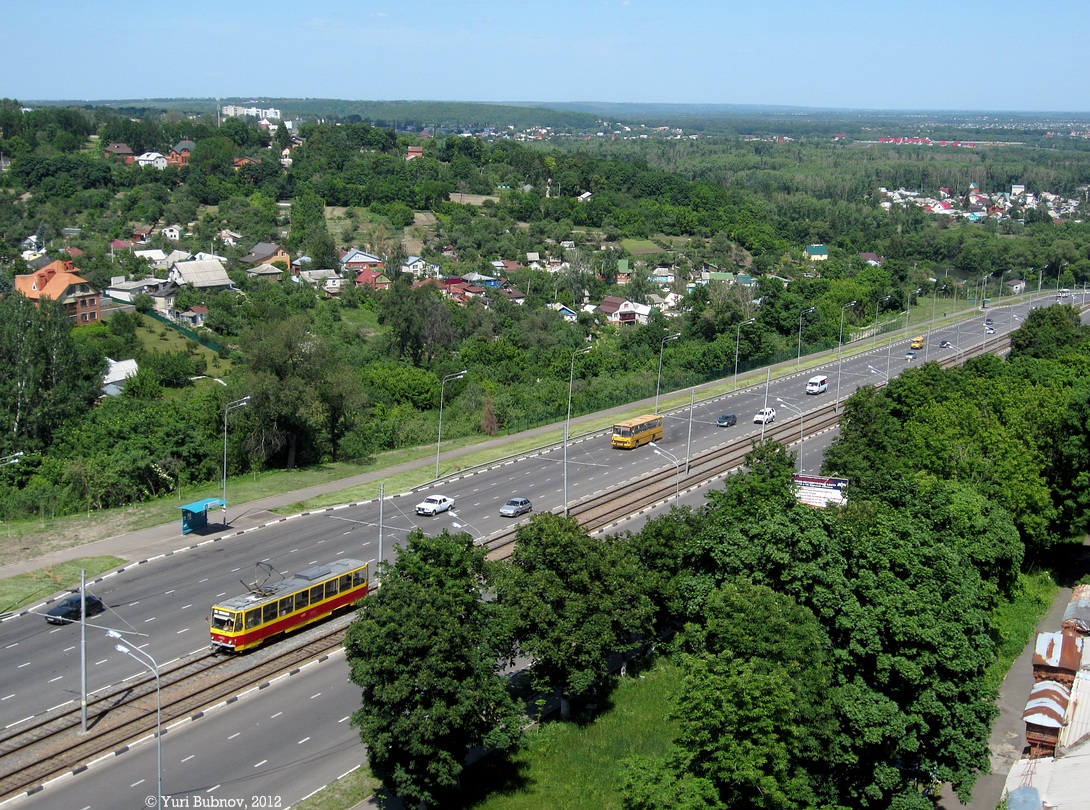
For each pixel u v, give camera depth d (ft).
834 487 229.66
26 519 289.74
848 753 156.87
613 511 297.74
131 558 253.85
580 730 185.16
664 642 215.10
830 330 622.13
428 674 148.46
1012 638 233.35
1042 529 260.83
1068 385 371.97
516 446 386.11
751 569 181.47
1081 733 160.56
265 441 343.26
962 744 160.25
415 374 465.06
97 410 379.14
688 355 539.70
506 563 205.46
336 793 156.15
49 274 607.78
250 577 240.94
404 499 314.35
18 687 183.93
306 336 359.25
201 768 160.66
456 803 160.56
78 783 154.71
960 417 284.82
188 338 574.15
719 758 143.74
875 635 161.68
